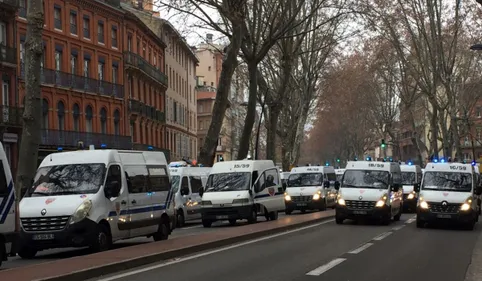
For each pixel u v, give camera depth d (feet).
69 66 143.23
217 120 97.14
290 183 110.73
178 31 93.56
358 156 293.02
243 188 78.07
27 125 65.10
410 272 35.70
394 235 60.59
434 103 154.92
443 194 68.95
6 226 38.70
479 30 144.66
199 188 85.51
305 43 154.20
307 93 162.50
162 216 55.06
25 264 41.45
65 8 142.10
